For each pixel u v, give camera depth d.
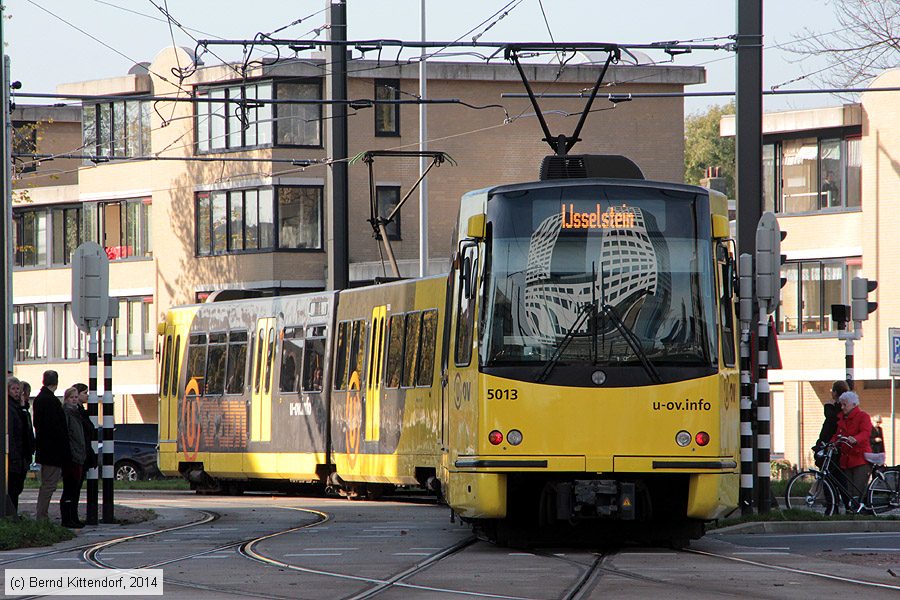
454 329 47.09
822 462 62.00
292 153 148.25
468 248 45.22
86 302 58.84
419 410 68.38
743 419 54.91
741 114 60.75
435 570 38.88
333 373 79.06
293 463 81.81
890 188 130.62
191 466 91.25
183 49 153.00
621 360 43.69
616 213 44.31
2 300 55.19
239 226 151.00
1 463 54.25
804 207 136.38
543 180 44.72
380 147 150.00
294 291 148.75
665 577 36.66
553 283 43.97
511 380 43.56
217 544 48.19
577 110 152.50
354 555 43.53
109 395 59.50
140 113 157.12
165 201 155.50
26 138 155.88
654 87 153.25
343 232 88.38
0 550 47.34
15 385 57.97
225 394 88.25
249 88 149.25
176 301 155.00
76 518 57.41
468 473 44.31
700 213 44.62
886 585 34.91
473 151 151.25
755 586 34.62
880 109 131.00
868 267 131.75
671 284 44.12
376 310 74.75
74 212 168.25
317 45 70.06
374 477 73.62
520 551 44.72
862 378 131.75
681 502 44.81
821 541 48.06
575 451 43.38
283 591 34.44
